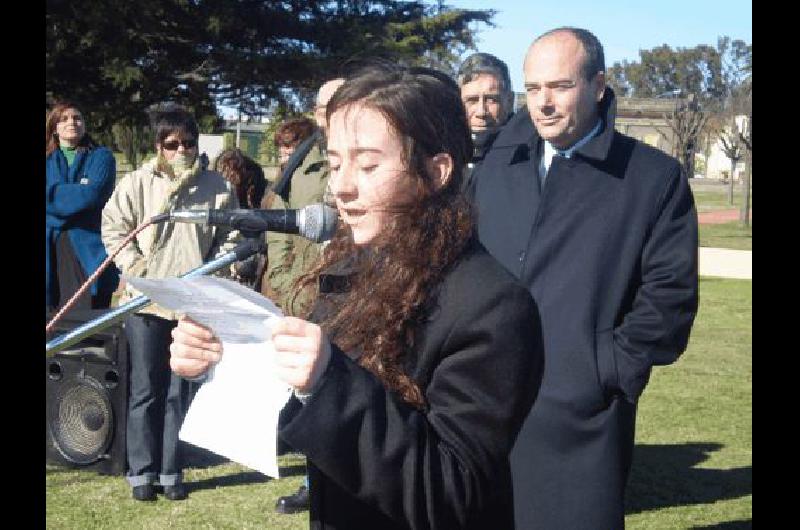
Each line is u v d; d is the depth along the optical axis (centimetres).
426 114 168
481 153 400
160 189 529
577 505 318
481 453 163
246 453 163
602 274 327
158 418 531
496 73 469
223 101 2995
